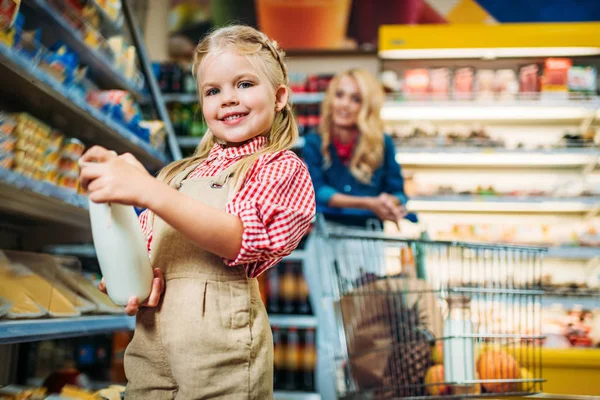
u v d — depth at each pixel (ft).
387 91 12.16
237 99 3.62
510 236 11.37
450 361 5.54
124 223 3.26
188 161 4.11
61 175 6.21
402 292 5.51
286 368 10.14
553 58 12.53
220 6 13.67
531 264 11.08
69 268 6.22
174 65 12.14
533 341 5.77
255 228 3.11
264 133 3.88
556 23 12.05
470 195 11.53
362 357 5.45
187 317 3.20
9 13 5.11
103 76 8.02
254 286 3.51
